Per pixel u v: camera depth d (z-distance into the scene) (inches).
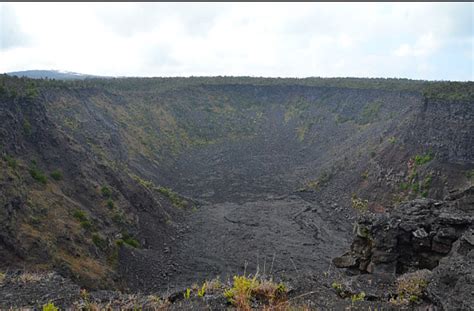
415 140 2202.3
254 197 2536.9
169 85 5280.5
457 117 1971.0
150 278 1310.3
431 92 2245.3
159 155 3294.8
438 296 386.3
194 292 444.5
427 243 628.1
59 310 407.5
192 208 2278.5
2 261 975.6
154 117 4057.6
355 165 2657.5
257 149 3964.1
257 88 5605.3
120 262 1318.9
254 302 396.5
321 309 398.9
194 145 4020.7
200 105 5012.3
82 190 1581.0
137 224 1648.6
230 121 4832.7
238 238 1792.6
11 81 1846.7
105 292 480.1
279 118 5027.1
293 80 5807.1
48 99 2532.0
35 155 1549.0
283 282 465.1
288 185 2837.1
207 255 1588.3
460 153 1879.9
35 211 1220.5
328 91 4975.4
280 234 1843.0
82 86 3378.4
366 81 4886.8
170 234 1800.0
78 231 1270.9
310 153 3720.5
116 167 2074.3
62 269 1042.1
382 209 1993.1
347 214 2107.5
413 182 1959.9
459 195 709.9
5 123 1470.2
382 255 667.4
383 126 3058.6
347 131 3762.3
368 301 422.0
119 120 3371.1
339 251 1609.3
